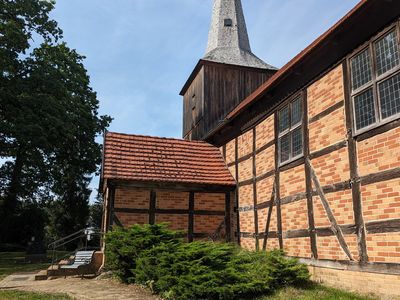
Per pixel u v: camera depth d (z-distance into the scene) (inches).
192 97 810.8
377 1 249.1
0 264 671.1
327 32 291.6
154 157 515.5
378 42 259.8
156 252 317.4
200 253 289.3
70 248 1190.9
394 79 241.8
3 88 864.9
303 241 326.3
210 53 831.1
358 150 268.5
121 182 459.5
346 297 247.6
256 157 438.9
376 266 242.7
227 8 909.8
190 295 268.2
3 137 931.3
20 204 1081.4
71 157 1087.0
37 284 380.2
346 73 288.5
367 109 264.7
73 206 1224.2
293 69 343.9
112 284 356.2
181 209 475.5
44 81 919.0
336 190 287.9
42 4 984.3
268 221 394.9
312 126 328.2
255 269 296.8
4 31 869.2
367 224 253.3
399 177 230.7
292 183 352.8
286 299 260.7
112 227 422.0
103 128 1136.2
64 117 941.2
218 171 520.7
